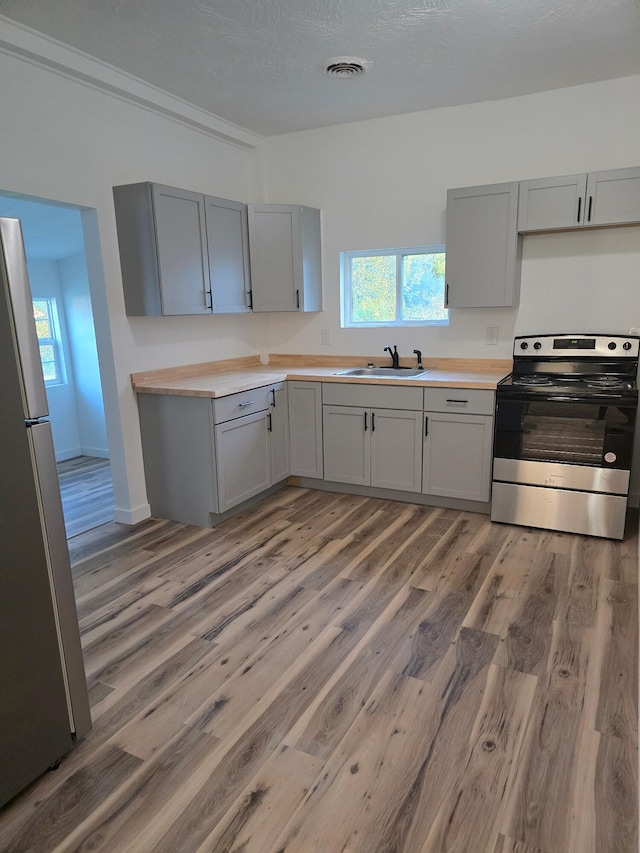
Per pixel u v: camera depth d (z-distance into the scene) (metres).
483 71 3.12
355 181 4.09
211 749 1.73
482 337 3.84
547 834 1.42
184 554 3.09
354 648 2.21
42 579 1.60
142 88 3.23
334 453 3.89
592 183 3.10
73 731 1.74
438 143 3.77
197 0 2.35
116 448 3.48
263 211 3.93
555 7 2.44
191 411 3.31
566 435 3.10
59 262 5.10
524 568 2.81
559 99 3.40
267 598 2.60
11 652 1.52
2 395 1.47
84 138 3.05
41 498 1.58
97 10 2.42
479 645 2.20
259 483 3.72
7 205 3.56
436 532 3.28
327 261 4.30
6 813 1.52
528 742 1.72
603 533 3.11
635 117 3.24
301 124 4.03
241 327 4.42
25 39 2.59
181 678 2.06
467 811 1.49
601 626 2.30
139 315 3.35
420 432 3.56
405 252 4.11
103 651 2.22
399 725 1.80
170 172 3.64
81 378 5.30
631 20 2.55
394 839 1.42
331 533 3.31
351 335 4.30
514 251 3.38
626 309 3.43
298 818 1.48
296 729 1.80
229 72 3.10
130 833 1.46
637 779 1.56
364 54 2.89
